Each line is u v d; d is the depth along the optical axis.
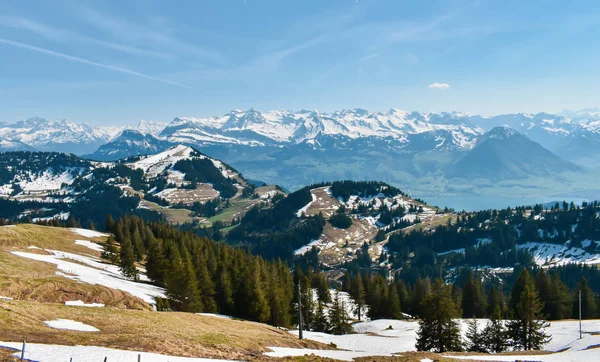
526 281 120.81
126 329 46.69
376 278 151.88
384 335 92.44
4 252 95.38
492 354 57.72
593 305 122.12
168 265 114.38
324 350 57.97
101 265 123.94
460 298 132.38
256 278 100.94
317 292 148.75
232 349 46.81
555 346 75.81
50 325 43.31
